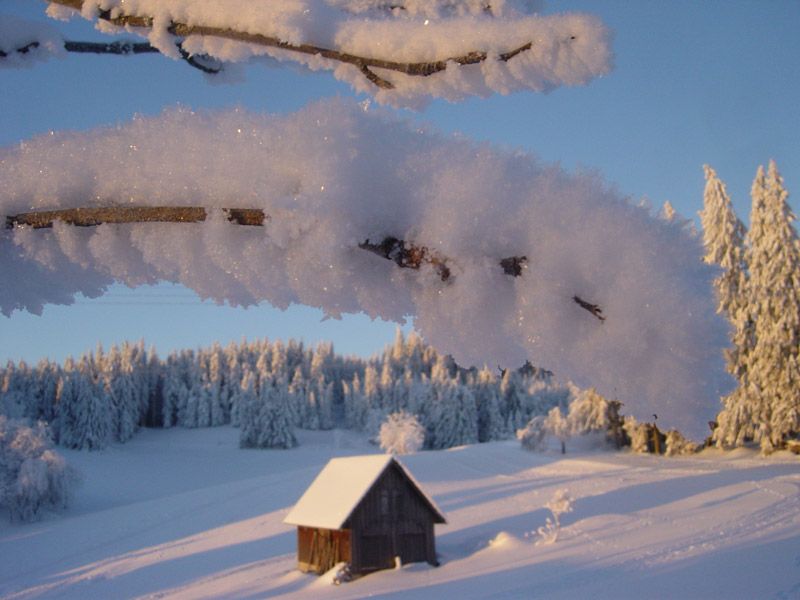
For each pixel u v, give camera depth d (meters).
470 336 0.85
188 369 106.56
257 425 88.12
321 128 0.93
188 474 68.56
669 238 0.79
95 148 1.07
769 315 39.69
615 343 0.75
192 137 1.00
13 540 36.88
